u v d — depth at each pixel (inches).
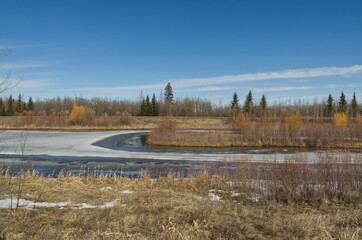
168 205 249.4
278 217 229.6
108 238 171.2
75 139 1071.0
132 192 309.6
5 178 353.4
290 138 1007.6
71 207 237.5
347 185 302.5
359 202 285.7
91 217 209.5
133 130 1603.1
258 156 690.2
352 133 1027.9
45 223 193.8
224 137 981.2
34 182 341.4
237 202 281.7
